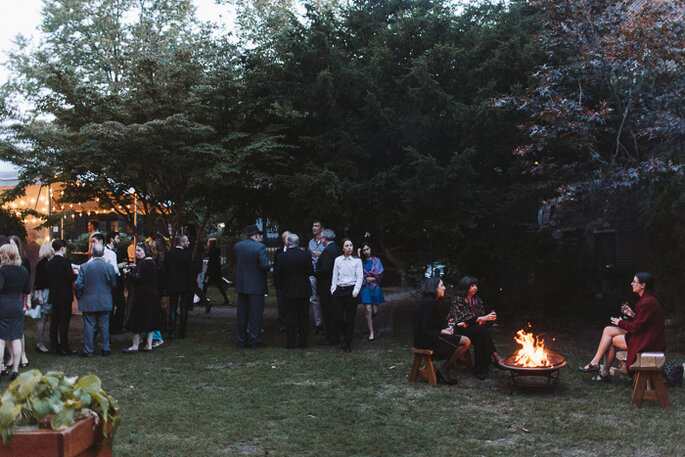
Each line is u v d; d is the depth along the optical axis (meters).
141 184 12.57
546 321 10.95
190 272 10.96
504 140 11.16
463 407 6.23
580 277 11.16
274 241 20.08
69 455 2.58
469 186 10.58
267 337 11.05
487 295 12.08
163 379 7.48
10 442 2.54
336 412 5.99
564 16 9.87
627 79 9.44
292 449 4.92
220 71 11.52
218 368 8.23
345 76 11.21
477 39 11.80
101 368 8.16
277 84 11.78
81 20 20.80
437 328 7.46
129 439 5.11
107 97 11.25
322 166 11.61
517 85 10.25
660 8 9.26
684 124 9.04
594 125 9.51
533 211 11.60
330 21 12.95
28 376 2.71
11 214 16.25
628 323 6.61
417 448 4.94
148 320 9.26
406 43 12.20
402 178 11.70
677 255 9.06
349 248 9.66
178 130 10.84
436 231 11.05
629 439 5.11
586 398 6.54
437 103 10.55
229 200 13.48
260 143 11.09
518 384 6.82
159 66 11.23
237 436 5.22
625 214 9.98
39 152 11.18
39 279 9.42
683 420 5.64
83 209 14.49
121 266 11.61
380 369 8.09
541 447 4.96
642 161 9.48
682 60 8.85
